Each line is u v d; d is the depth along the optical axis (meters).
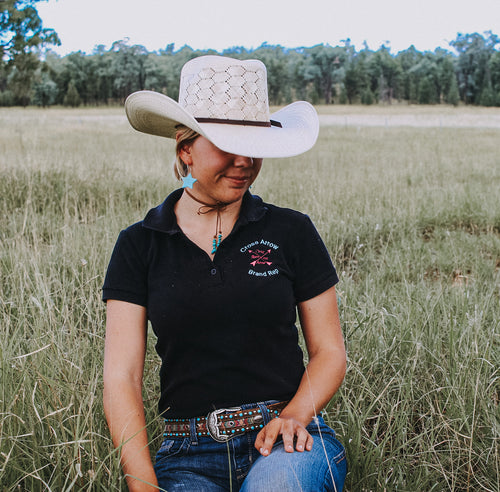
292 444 1.65
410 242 6.00
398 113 95.69
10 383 2.38
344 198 7.96
